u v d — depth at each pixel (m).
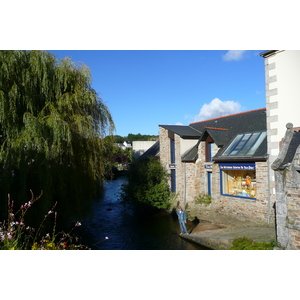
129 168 17.52
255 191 11.38
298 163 5.69
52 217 8.39
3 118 6.95
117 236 11.07
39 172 7.30
